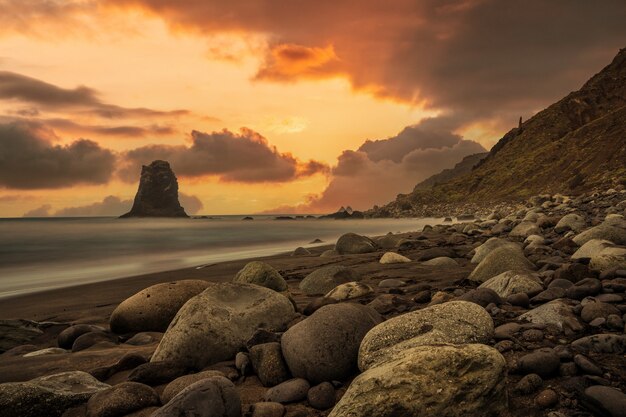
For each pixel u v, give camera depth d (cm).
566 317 418
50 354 559
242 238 3756
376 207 10931
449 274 911
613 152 5066
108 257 2366
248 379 429
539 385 315
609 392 278
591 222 1523
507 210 4538
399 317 400
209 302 541
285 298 609
